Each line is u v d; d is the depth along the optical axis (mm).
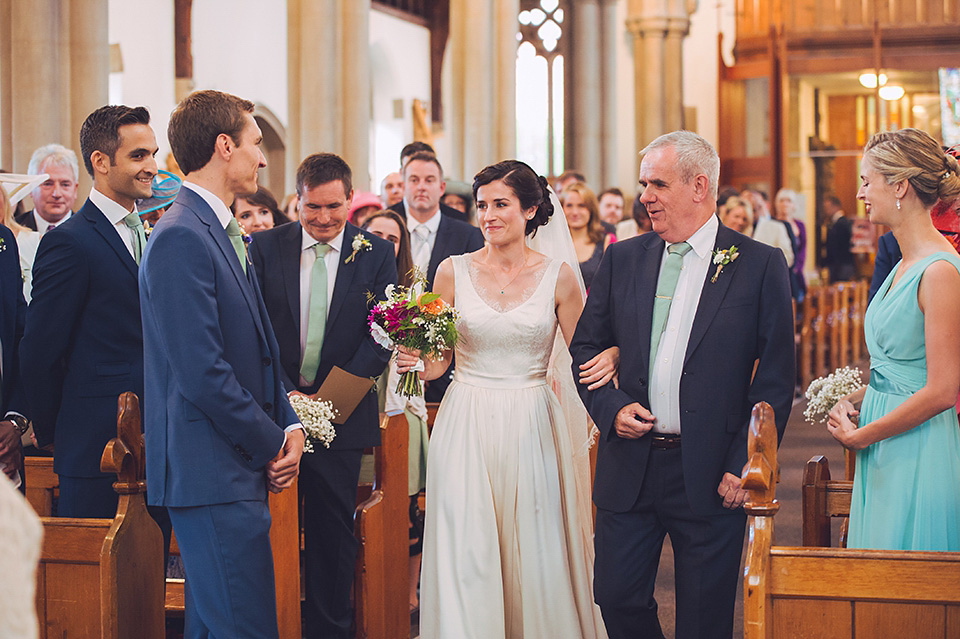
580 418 3650
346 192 4023
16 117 7914
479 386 3416
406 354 3354
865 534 2875
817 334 11266
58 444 3322
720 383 2975
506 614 3391
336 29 11242
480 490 3312
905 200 2822
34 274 3254
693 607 3002
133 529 2836
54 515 3893
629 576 3086
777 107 17672
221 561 2674
